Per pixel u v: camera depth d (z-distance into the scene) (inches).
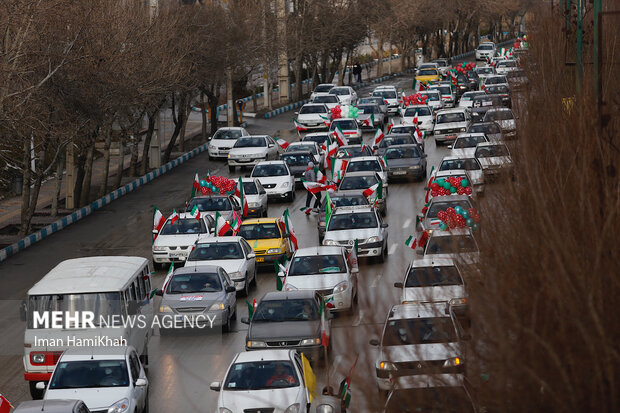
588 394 883.4
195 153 6353.3
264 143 5689.0
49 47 3511.3
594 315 865.5
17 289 3208.7
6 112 3245.6
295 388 1825.8
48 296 2191.2
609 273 943.0
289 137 6998.0
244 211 3934.5
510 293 965.2
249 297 3038.9
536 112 1514.5
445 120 6023.6
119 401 1856.5
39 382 2038.6
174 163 5876.0
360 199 3754.9
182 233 3518.7
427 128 6505.9
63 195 5049.2
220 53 6471.5
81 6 3875.5
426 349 1228.5
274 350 1958.7
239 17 6865.2
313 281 2652.6
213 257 3078.2
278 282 2709.2
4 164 5022.1
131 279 2309.3
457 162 4099.4
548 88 1856.5
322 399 1788.9
